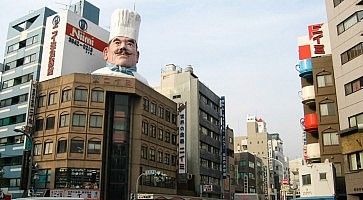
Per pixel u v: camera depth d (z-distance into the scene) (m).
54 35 56.47
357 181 32.56
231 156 83.81
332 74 40.19
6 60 64.75
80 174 46.97
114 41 55.56
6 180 56.38
